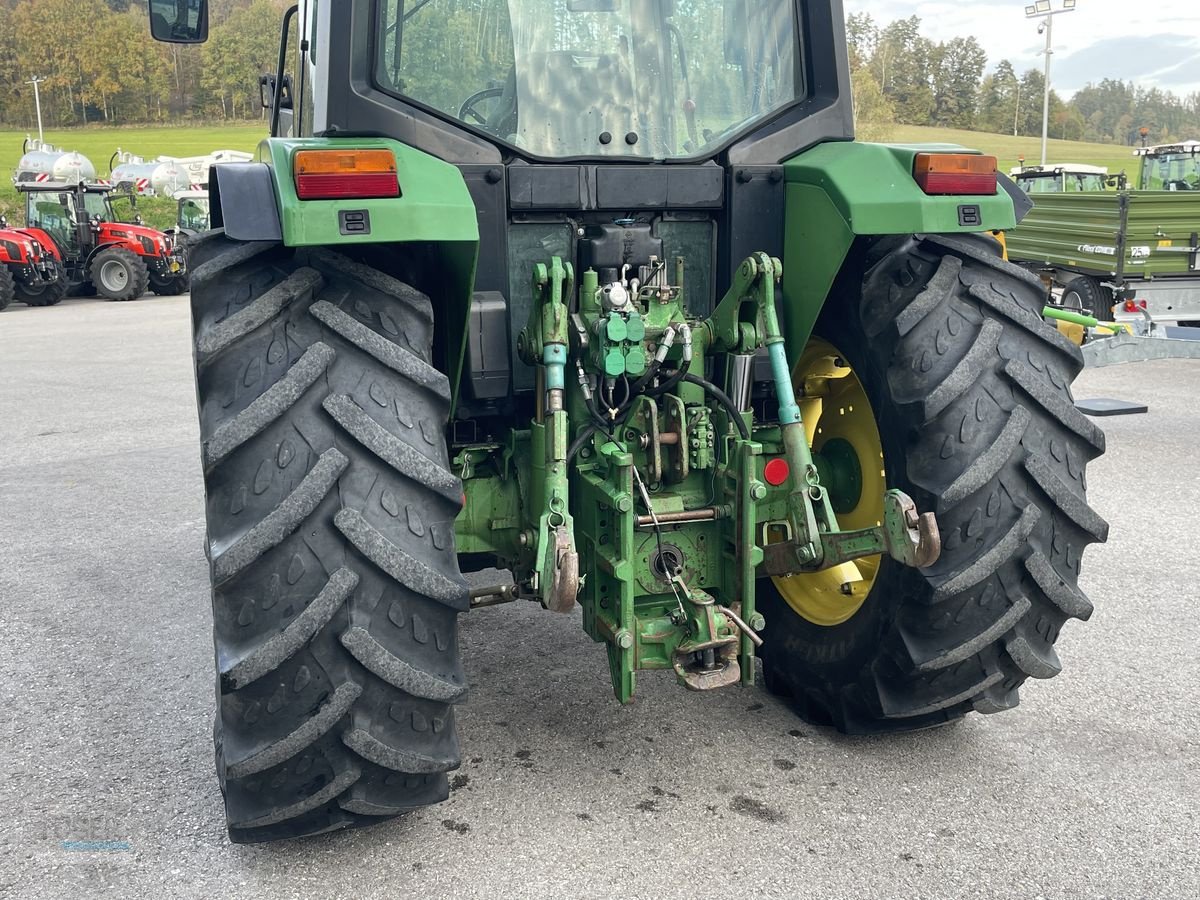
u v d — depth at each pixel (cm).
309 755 223
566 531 240
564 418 246
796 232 278
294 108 360
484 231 261
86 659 364
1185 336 692
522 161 269
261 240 214
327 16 253
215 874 240
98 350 1251
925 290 261
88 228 2062
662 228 281
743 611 265
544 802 267
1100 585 422
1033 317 262
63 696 335
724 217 282
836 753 291
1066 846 246
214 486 214
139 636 385
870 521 308
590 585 274
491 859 243
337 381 218
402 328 228
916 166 258
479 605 278
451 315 258
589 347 258
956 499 246
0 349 1270
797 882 233
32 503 573
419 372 223
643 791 272
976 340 254
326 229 212
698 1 283
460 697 227
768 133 284
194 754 296
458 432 289
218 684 214
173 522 535
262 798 230
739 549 264
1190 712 313
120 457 682
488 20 267
